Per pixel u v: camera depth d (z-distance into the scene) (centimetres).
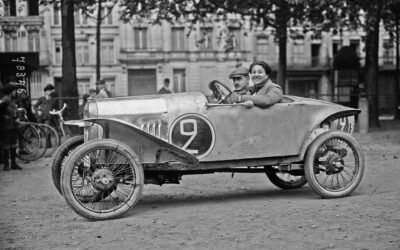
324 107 666
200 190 774
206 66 5259
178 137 612
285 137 650
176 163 610
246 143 635
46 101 1595
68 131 1650
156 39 5191
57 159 668
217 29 5200
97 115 602
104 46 5141
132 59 5122
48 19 4897
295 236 470
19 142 1203
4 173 1019
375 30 2191
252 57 5303
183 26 5203
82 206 563
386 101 3819
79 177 639
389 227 491
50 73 4956
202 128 618
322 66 5391
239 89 692
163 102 616
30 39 4912
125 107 608
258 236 474
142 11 2030
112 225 540
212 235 482
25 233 518
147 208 636
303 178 762
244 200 671
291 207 602
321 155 657
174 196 726
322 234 473
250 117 636
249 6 2175
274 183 755
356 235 466
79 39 5075
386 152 1220
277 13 2177
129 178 600
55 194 766
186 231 502
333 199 648
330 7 2050
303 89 5488
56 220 579
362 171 662
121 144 577
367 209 571
